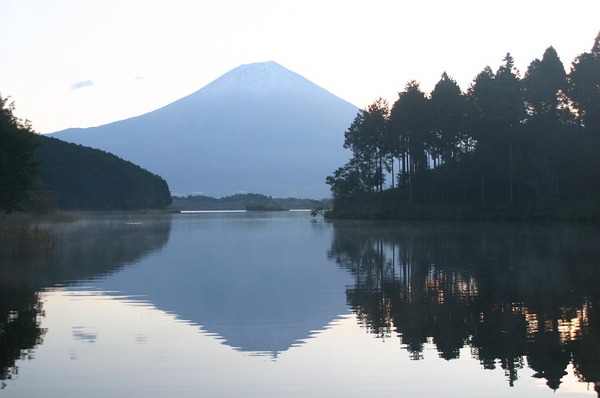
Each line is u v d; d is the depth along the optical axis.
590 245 38.97
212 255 37.09
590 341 15.33
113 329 17.12
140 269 30.17
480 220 77.88
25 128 39.44
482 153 82.69
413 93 91.00
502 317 18.05
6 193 38.56
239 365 13.87
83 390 12.34
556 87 81.62
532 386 12.45
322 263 32.34
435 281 25.12
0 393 12.18
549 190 75.50
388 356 14.45
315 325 17.52
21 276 27.56
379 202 96.81
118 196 159.00
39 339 16.00
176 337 16.23
